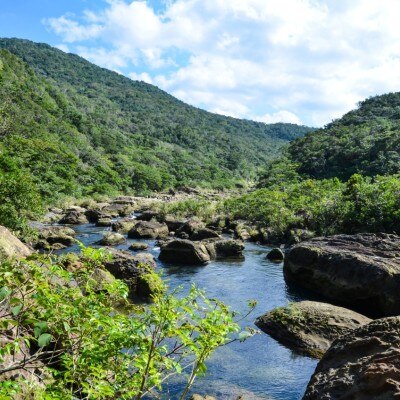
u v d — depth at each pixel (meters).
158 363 4.09
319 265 17.88
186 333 3.86
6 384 3.30
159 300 3.93
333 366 7.32
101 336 3.76
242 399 8.95
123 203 66.06
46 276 3.63
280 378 10.04
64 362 3.93
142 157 127.81
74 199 64.75
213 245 26.89
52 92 134.62
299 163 95.81
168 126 192.00
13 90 92.88
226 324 3.91
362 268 16.16
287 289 18.86
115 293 4.04
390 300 15.03
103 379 4.05
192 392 9.11
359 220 30.53
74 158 73.88
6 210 22.45
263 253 28.50
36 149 65.00
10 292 3.10
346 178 80.56
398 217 28.44
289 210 37.91
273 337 12.27
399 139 78.62
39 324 3.08
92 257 3.89
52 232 32.84
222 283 19.88
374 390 5.92
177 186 112.50
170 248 24.80
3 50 125.94
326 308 12.88
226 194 108.06
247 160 193.00
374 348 7.08
